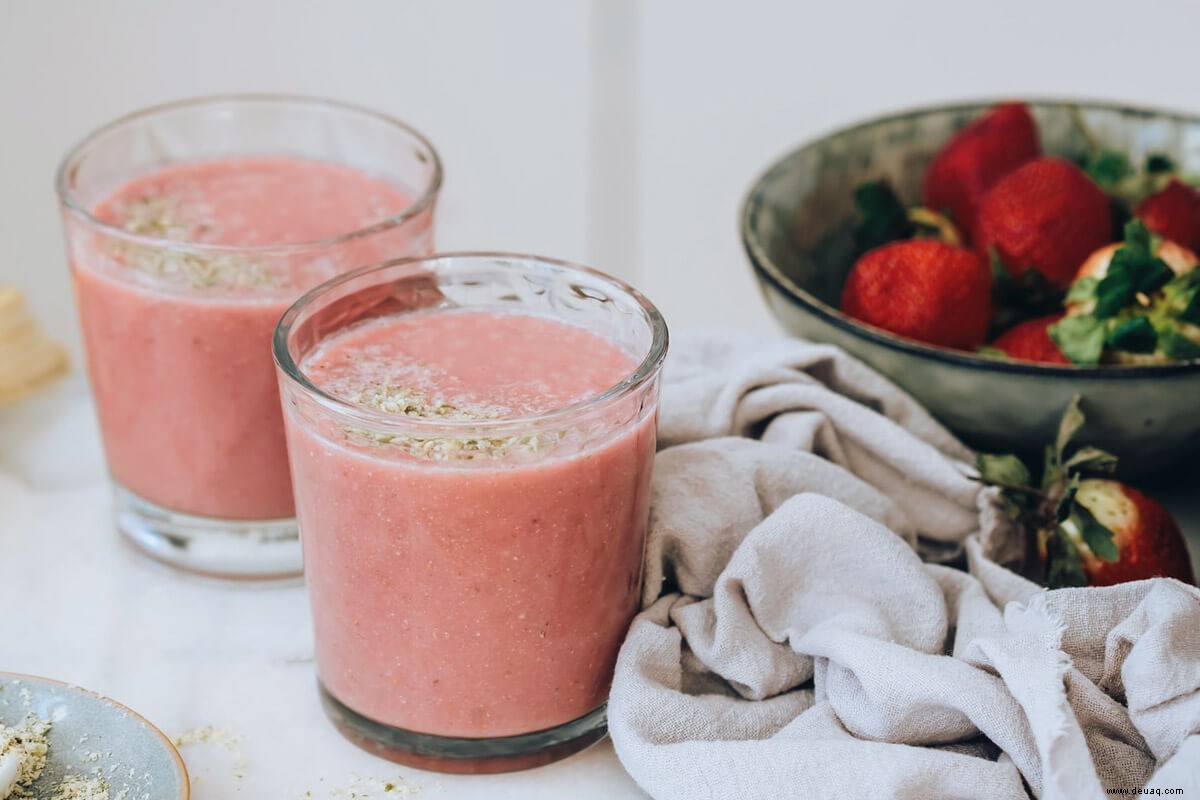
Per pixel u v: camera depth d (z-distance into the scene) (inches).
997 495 32.4
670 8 61.7
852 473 33.8
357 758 29.1
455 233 64.6
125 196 35.8
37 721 27.6
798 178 41.5
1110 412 32.7
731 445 31.8
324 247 31.6
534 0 61.2
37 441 40.4
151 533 34.7
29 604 33.7
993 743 27.4
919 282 35.3
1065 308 37.1
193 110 37.1
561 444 25.8
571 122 63.3
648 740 27.4
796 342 35.6
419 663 27.4
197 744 29.4
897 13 61.3
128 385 33.1
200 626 33.2
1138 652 26.0
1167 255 36.5
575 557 26.7
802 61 62.4
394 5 61.0
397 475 25.6
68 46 60.6
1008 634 27.5
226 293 31.5
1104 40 61.0
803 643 28.7
